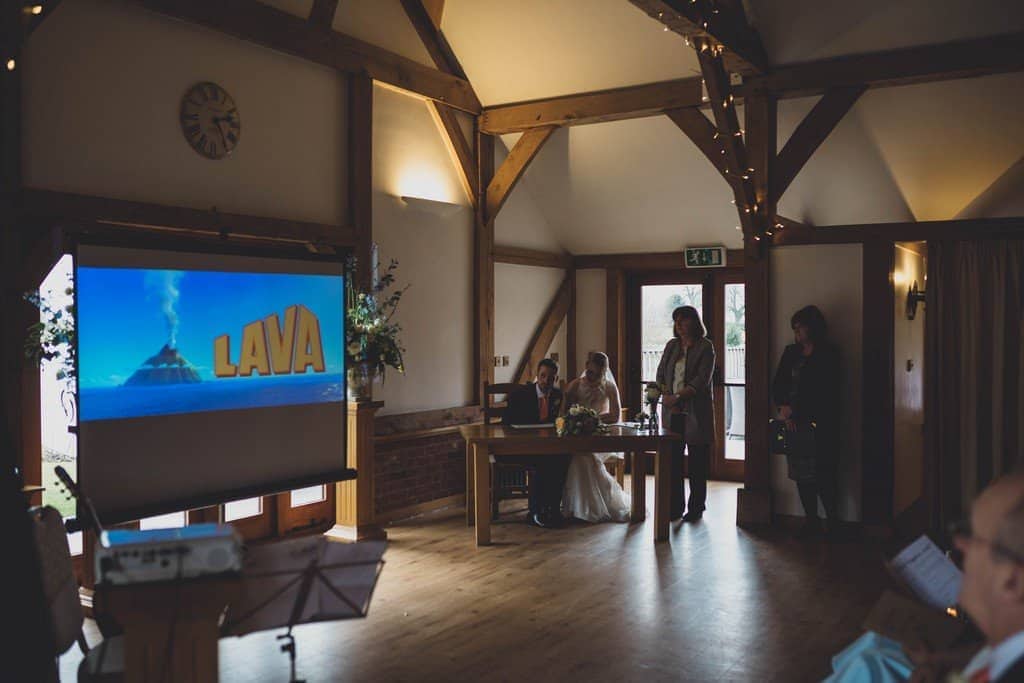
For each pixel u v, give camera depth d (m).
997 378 6.02
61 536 3.02
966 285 6.09
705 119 6.81
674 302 9.18
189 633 2.27
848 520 6.37
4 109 4.19
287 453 5.42
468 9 7.02
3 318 4.19
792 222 8.20
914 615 2.34
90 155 4.64
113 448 4.46
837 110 6.21
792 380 6.26
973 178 6.80
